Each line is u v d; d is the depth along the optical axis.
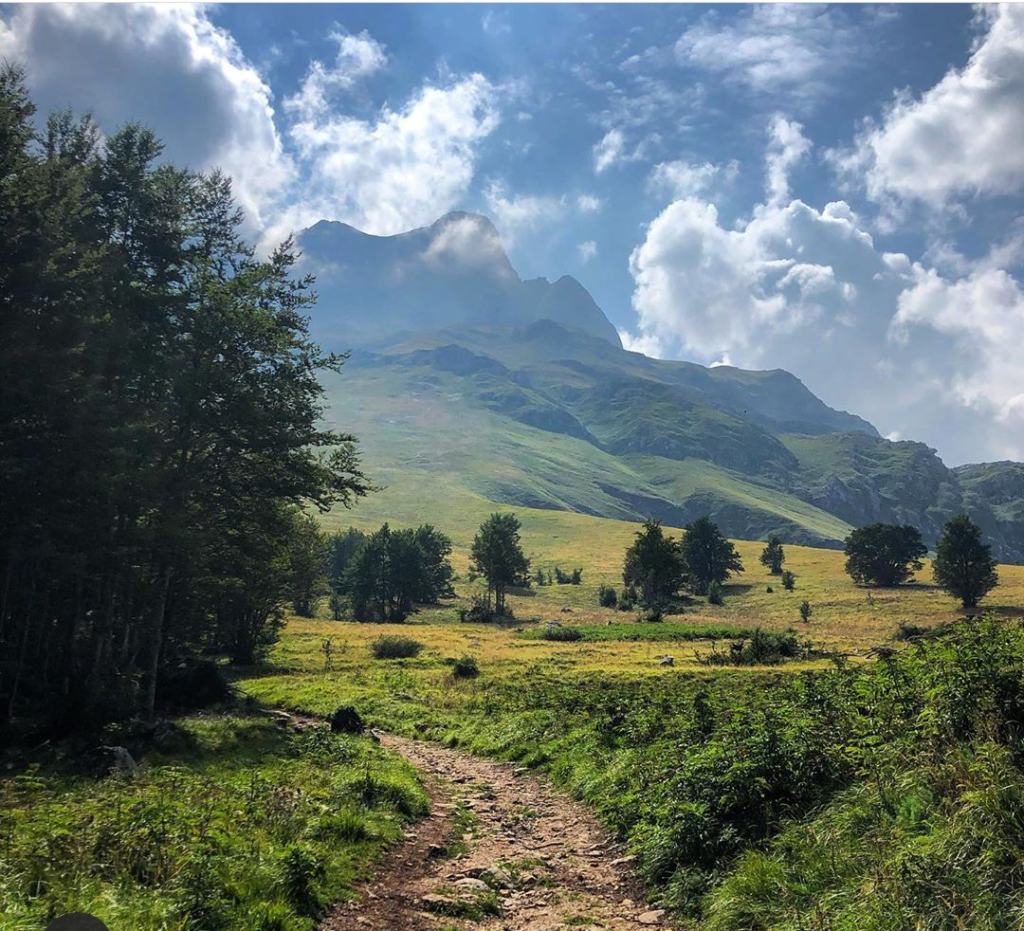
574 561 187.75
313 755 18.12
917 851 6.38
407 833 12.01
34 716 21.98
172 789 12.62
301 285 35.12
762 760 9.98
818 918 6.19
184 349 29.70
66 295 25.45
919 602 101.69
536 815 13.77
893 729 9.72
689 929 7.62
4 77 25.08
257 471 31.27
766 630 71.69
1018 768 7.22
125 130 31.19
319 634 76.06
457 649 60.78
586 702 24.94
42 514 23.92
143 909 6.61
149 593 27.39
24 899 6.51
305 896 7.99
